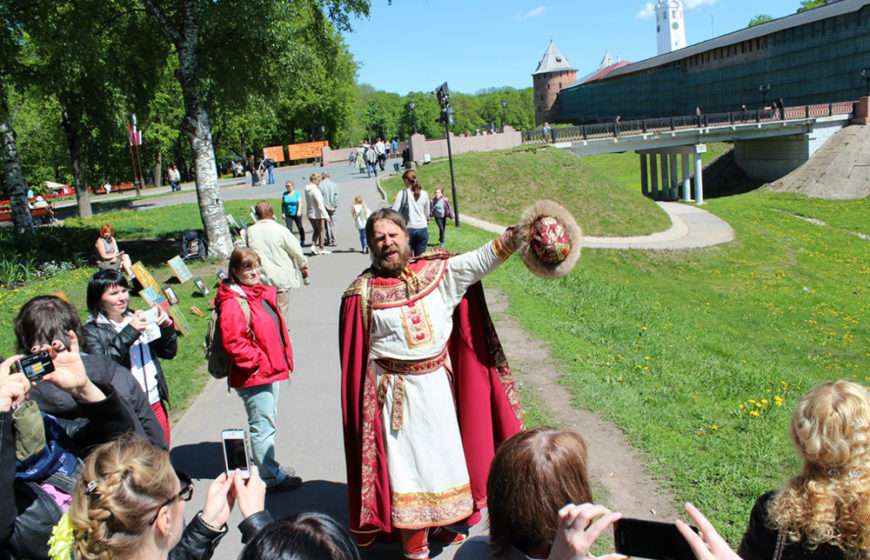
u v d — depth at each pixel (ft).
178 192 158.71
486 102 647.56
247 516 8.54
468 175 116.37
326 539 6.57
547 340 31.99
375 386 13.32
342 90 246.47
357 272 47.39
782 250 107.55
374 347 13.26
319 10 61.57
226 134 217.77
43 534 9.35
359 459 13.47
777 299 84.07
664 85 313.32
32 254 58.85
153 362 16.19
